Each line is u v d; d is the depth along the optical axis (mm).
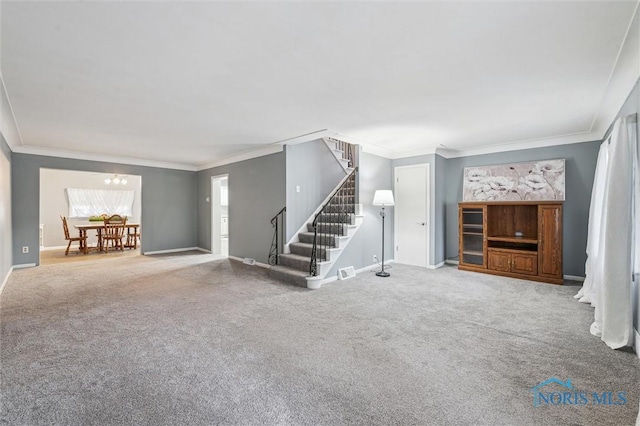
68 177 8578
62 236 8438
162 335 2607
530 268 4578
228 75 2516
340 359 2217
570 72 2459
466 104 3211
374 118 3717
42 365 2107
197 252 7371
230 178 6559
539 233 4488
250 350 2348
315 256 4402
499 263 4875
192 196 7844
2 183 4141
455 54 2178
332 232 5258
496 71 2449
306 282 4145
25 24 1778
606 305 2467
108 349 2348
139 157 6613
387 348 2391
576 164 4562
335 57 2221
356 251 5105
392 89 2816
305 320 2971
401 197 5918
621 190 2463
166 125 4023
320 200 5934
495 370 2074
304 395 1791
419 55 2193
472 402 1735
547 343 2482
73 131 4324
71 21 1756
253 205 5887
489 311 3238
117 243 8188
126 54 2164
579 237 4547
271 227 5477
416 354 2295
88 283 4348
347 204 5602
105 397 1763
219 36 1936
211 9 1652
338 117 3668
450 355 2281
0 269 3936
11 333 2627
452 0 1590
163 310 3227
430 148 5488
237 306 3375
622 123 2502
